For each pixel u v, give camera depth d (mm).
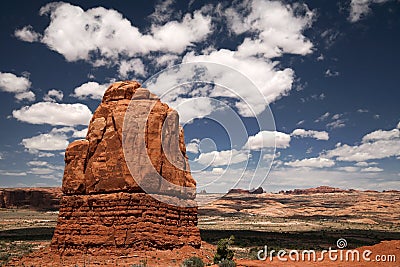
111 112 35688
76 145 35875
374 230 103500
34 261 31875
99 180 34219
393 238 78500
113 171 33906
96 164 34688
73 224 33781
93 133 35688
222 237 70562
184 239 34406
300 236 77062
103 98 37062
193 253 32969
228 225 115438
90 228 33031
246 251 48969
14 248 48469
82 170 35219
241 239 68062
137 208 32719
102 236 32406
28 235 72250
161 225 33188
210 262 30812
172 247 33156
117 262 29422
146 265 28391
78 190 34781
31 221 127875
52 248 33781
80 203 34156
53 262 30984
